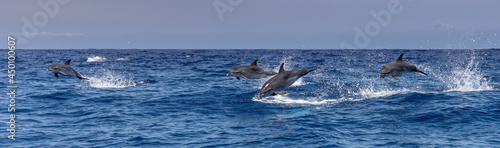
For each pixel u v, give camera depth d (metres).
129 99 17.05
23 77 27.84
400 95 16.80
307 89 19.56
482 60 51.44
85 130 11.24
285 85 10.91
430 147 9.27
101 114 13.58
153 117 13.12
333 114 13.28
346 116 12.90
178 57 74.88
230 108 14.74
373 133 10.65
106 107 15.02
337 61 54.03
